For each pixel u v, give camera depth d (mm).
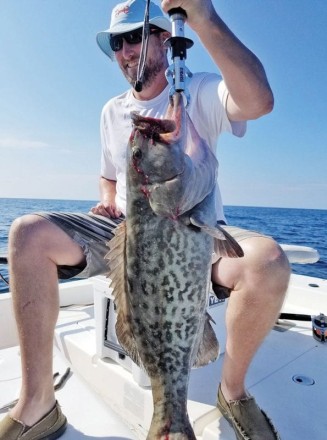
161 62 1251
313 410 1012
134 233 849
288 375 1176
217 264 998
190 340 838
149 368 849
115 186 1537
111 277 898
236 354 936
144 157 827
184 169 807
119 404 1163
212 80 1123
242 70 830
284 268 924
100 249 1107
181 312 830
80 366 1328
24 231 987
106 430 958
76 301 1847
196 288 837
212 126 1131
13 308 949
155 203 824
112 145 1404
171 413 806
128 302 871
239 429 905
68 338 1396
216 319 1253
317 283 1944
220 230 837
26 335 927
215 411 999
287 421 967
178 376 827
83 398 1083
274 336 1448
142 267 840
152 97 1299
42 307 945
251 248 948
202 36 804
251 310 917
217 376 1163
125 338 887
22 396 917
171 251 823
